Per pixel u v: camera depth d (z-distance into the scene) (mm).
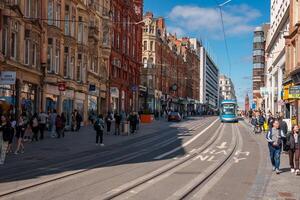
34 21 34281
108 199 10258
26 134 28594
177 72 118125
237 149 24453
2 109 27391
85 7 47750
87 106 50062
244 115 117375
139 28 81312
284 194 11227
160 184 12547
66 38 42250
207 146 26109
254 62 121750
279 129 15211
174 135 37062
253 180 13523
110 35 58406
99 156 20719
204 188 12086
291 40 44500
